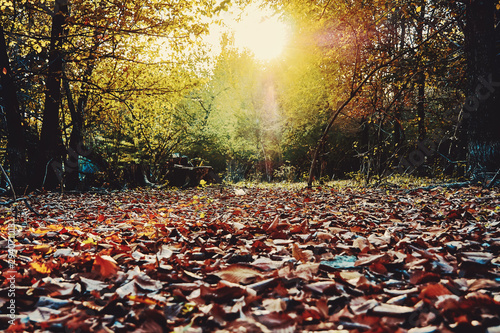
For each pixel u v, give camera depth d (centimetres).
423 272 182
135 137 1584
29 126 1417
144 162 1600
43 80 1342
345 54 1247
